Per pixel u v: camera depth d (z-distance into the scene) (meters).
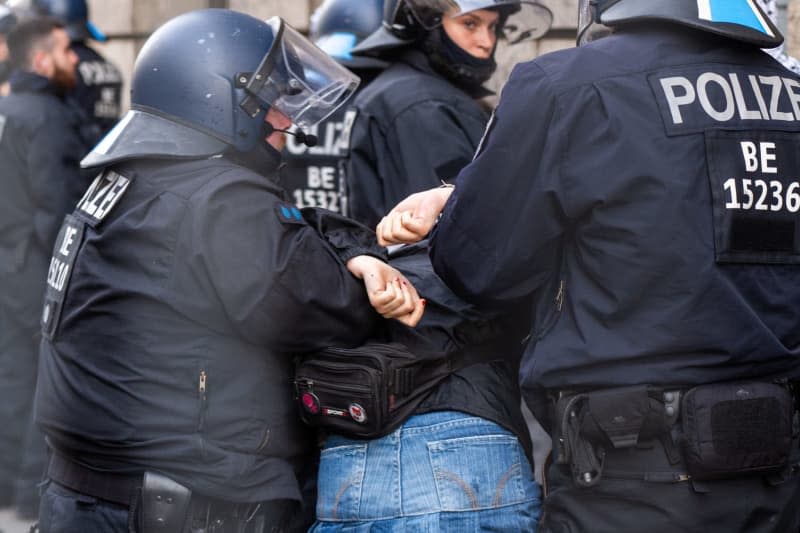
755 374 3.52
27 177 7.38
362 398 3.71
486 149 3.65
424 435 3.80
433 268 3.89
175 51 3.96
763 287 3.53
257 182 3.85
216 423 3.77
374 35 6.03
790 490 3.65
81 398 3.84
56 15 8.18
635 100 3.51
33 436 7.34
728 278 3.46
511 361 4.10
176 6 11.11
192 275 3.73
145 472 3.75
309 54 4.16
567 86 3.55
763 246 3.52
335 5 7.25
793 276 3.61
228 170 3.86
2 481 7.59
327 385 3.78
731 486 3.50
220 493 3.76
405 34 5.86
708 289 3.43
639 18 3.62
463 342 3.95
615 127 3.49
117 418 3.77
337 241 4.03
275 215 3.81
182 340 3.76
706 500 3.47
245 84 3.96
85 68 8.19
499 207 3.64
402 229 3.94
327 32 7.26
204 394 3.75
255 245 3.75
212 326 3.76
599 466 3.52
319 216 4.14
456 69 5.77
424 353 3.90
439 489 3.75
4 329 7.53
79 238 3.95
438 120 5.62
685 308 3.43
